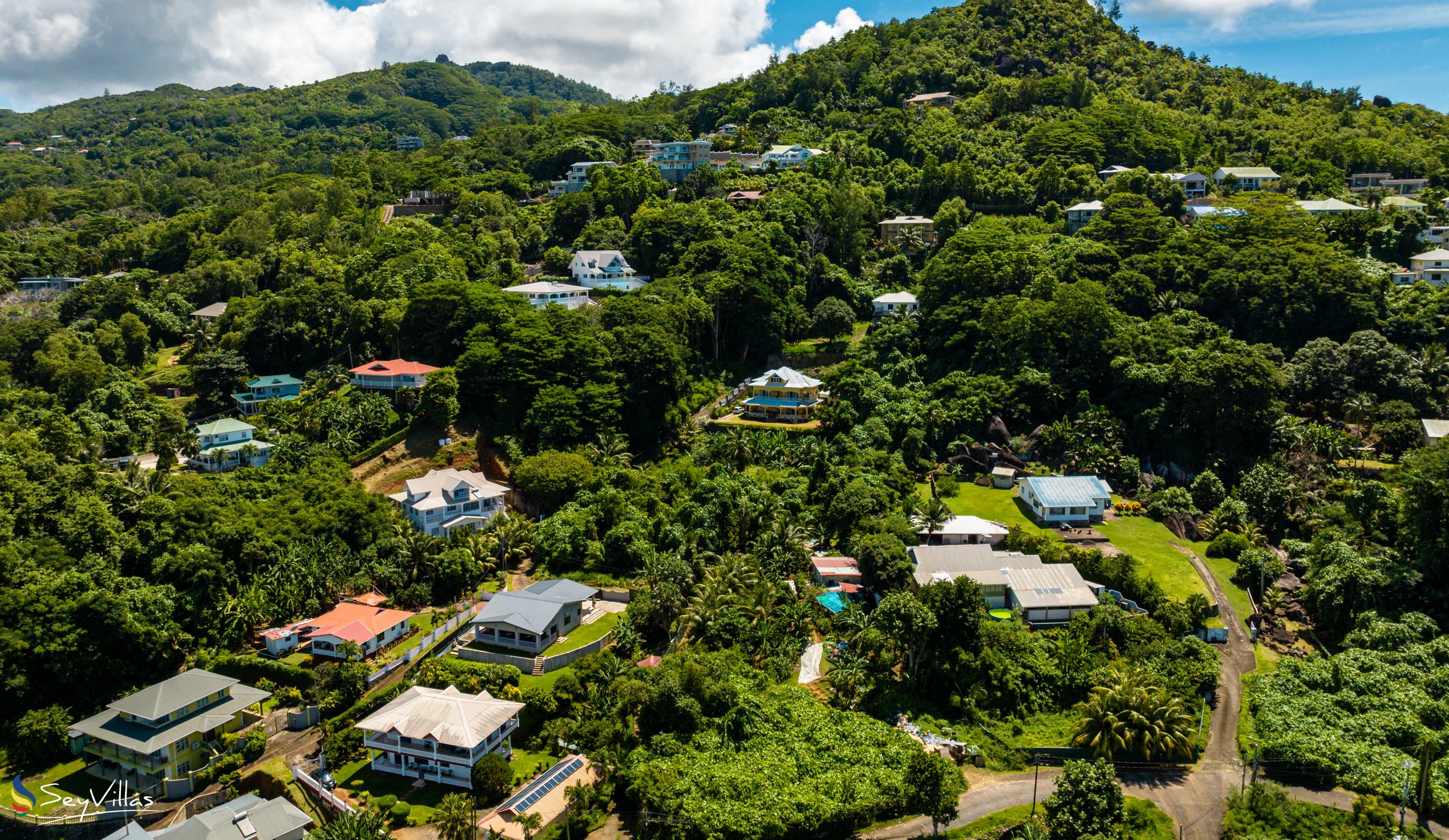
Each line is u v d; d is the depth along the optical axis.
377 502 130.00
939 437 154.25
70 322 190.88
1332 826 80.06
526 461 141.00
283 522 120.81
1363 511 121.31
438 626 111.88
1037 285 172.38
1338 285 169.88
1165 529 132.75
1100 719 91.06
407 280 182.12
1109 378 159.38
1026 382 156.62
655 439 160.88
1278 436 143.12
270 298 176.12
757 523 126.00
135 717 93.88
